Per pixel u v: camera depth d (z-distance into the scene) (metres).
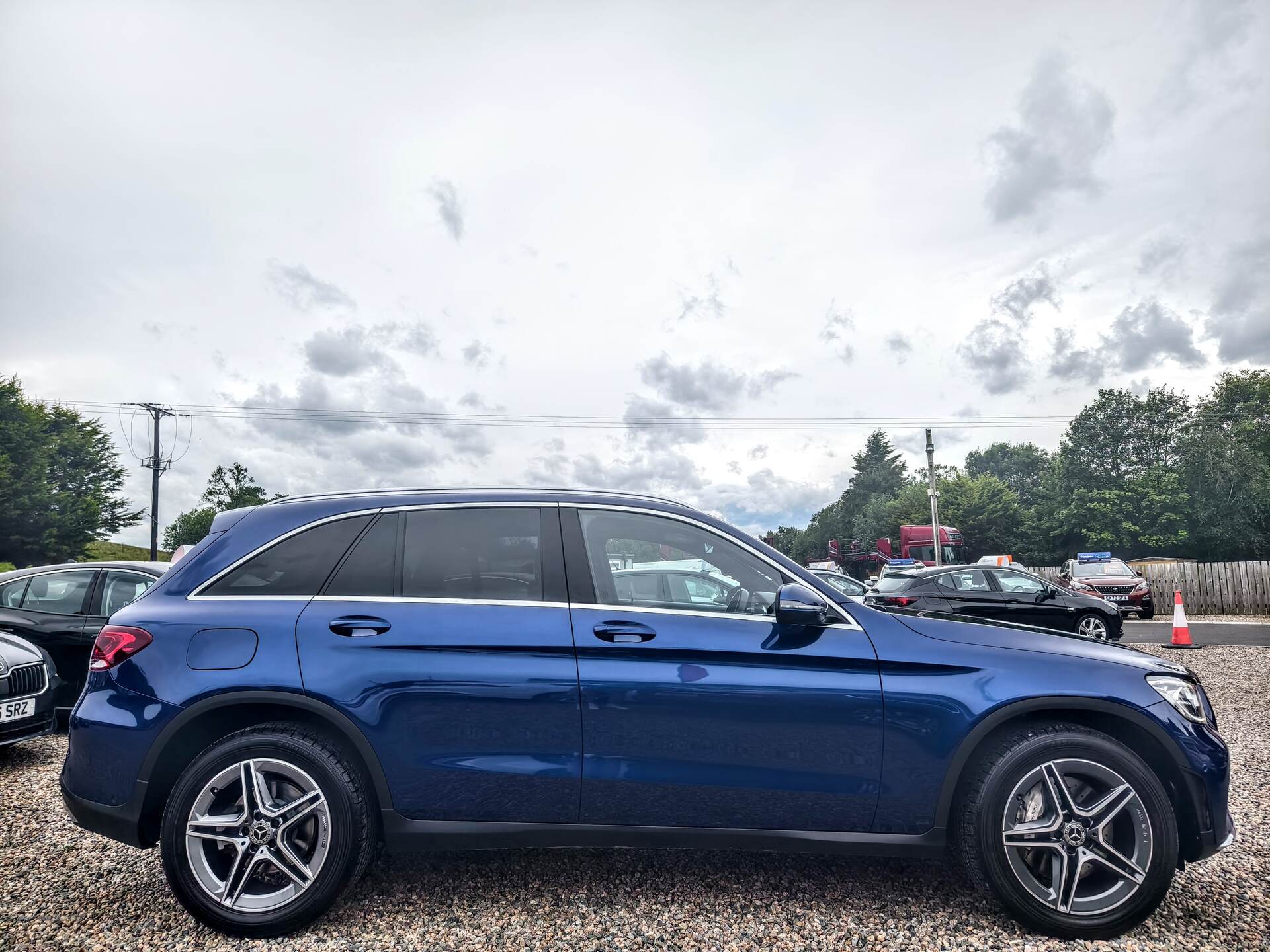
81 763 2.81
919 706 2.78
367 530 3.07
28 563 46.94
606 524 3.12
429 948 2.62
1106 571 20.69
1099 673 2.85
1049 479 62.66
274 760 2.76
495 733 2.81
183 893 2.70
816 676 2.82
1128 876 2.67
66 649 6.09
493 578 3.00
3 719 5.00
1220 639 14.19
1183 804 2.81
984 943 2.65
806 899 2.98
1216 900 2.99
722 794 2.80
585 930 2.74
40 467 48.38
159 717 2.76
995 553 69.69
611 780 2.80
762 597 3.02
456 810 2.80
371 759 2.77
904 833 2.79
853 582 12.30
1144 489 52.72
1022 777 2.74
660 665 2.83
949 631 2.97
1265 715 6.63
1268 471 50.59
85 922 2.84
